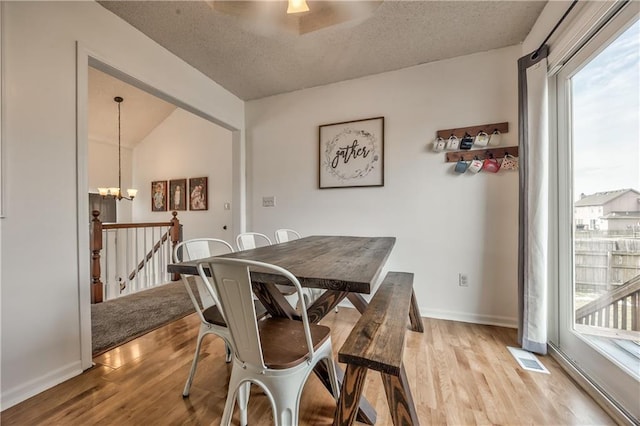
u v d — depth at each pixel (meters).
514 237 2.29
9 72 1.37
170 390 1.47
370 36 2.15
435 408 1.31
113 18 1.89
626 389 1.25
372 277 1.01
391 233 2.67
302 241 2.22
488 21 1.98
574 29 1.50
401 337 1.07
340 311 2.69
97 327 2.30
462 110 2.42
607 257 1.41
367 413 1.23
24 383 1.41
